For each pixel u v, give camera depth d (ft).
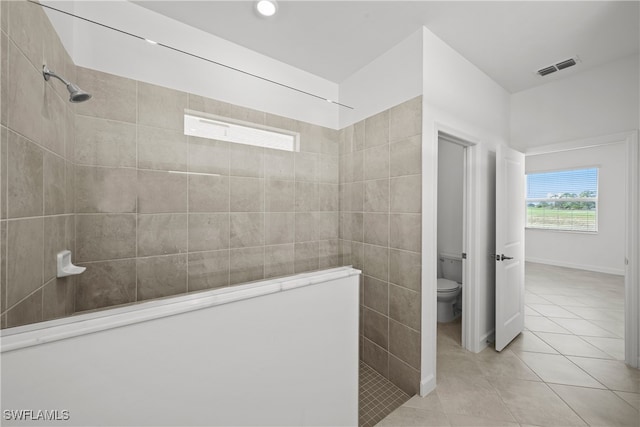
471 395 5.42
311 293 3.16
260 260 6.49
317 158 7.50
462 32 5.73
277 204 6.77
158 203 5.16
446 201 10.30
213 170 5.82
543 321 8.88
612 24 5.45
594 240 15.38
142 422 2.14
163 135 5.22
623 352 6.95
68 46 4.13
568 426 4.58
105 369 1.97
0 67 2.38
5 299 2.51
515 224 7.89
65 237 3.99
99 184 4.59
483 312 7.37
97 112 4.58
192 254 5.56
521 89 8.30
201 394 2.41
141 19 5.00
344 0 4.86
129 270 4.88
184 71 5.46
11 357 1.68
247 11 5.16
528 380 5.85
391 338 6.09
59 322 1.86
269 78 6.64
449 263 10.14
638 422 4.63
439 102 5.88
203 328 2.40
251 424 2.72
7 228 2.53
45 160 3.29
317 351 3.24
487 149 7.45
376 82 6.63
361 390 5.78
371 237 6.70
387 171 6.26
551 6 4.99
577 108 7.32
